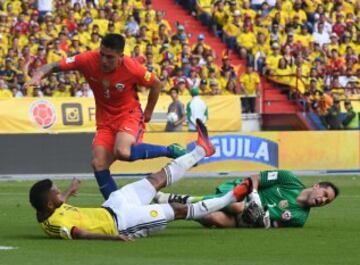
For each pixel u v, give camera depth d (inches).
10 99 2704.2
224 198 1141.1
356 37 3459.6
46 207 1088.8
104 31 3073.3
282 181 1230.9
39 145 2453.2
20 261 932.0
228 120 2970.0
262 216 1218.0
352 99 3107.8
